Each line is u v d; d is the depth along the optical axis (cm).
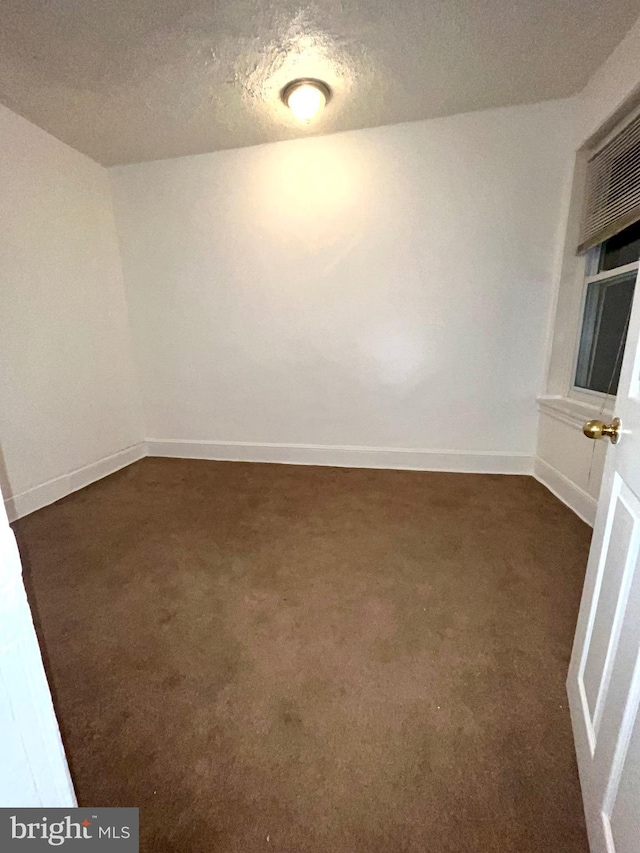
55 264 256
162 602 158
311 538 203
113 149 269
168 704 115
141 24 168
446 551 189
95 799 92
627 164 189
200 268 299
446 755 100
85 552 194
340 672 124
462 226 256
